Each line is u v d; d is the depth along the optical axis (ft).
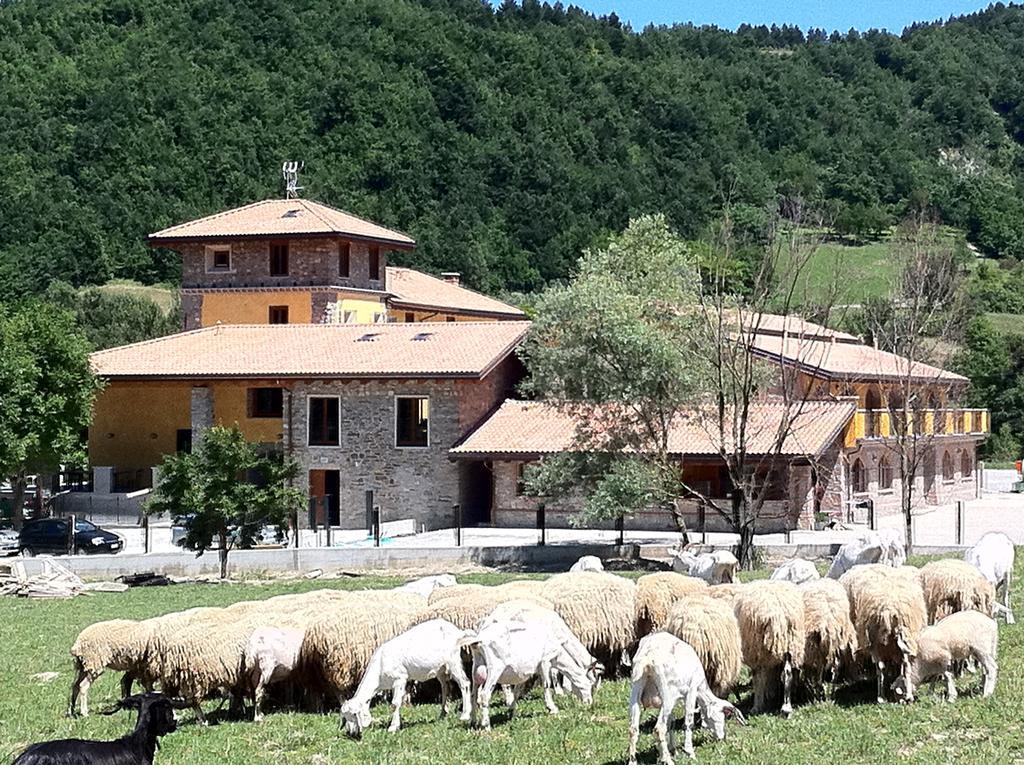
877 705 60.85
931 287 216.33
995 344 305.94
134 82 460.14
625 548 149.59
